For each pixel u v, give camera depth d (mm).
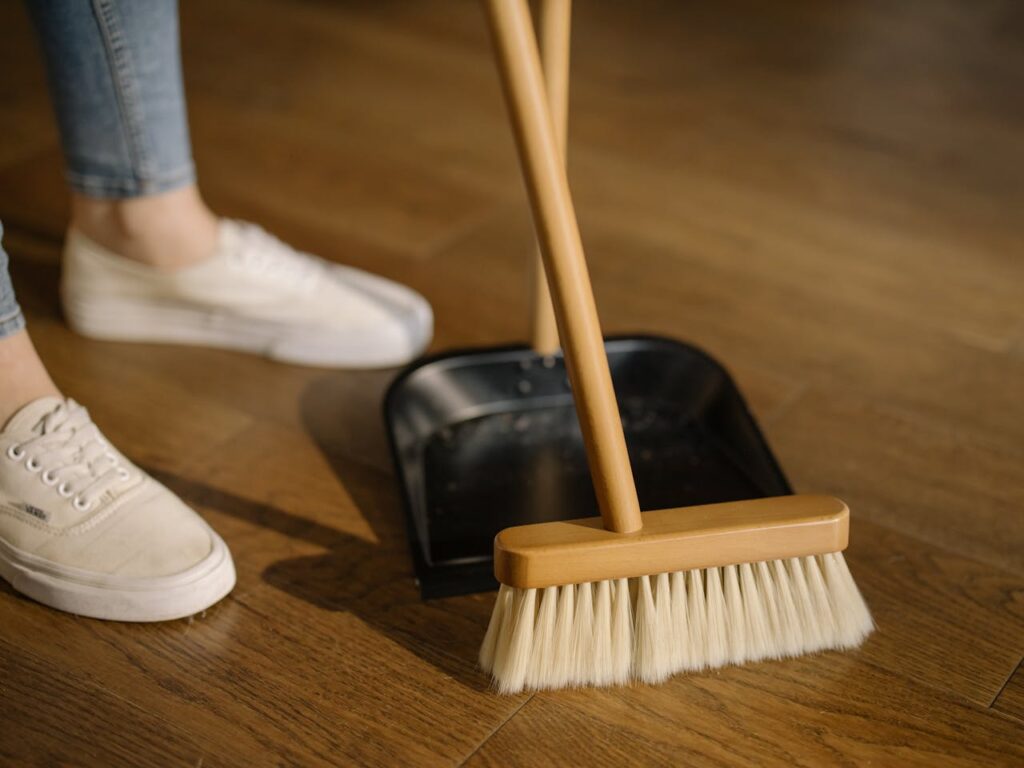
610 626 857
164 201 1193
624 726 849
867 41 2000
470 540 1010
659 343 1160
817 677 891
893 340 1300
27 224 1457
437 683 884
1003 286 1395
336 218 1498
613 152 1660
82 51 1093
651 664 860
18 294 1333
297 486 1084
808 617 878
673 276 1401
